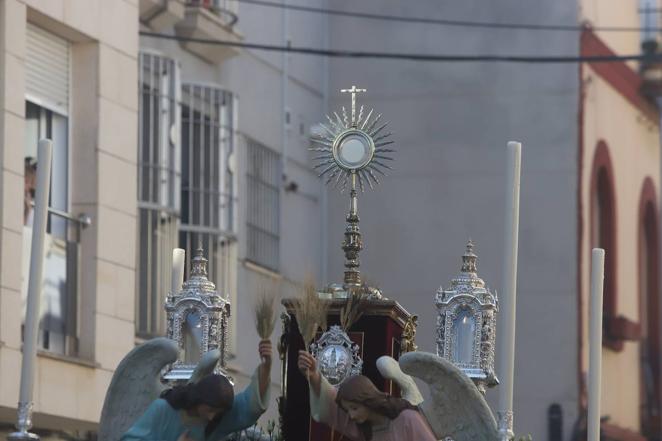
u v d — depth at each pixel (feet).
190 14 165.17
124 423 59.57
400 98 202.90
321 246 196.24
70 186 139.85
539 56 201.16
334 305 61.82
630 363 213.87
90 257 139.64
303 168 192.24
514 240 59.11
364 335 61.57
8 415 130.11
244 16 181.37
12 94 130.41
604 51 206.69
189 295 66.39
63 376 134.00
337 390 57.21
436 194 201.77
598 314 62.44
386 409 55.01
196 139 164.25
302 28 194.18
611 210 207.41
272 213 182.39
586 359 198.70
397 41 203.00
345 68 200.85
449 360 63.82
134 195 145.28
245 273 174.09
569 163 198.49
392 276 201.87
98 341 139.13
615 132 209.87
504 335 58.13
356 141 65.46
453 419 57.77
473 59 196.75
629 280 214.07
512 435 57.21
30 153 134.72
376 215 202.39
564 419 195.21
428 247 201.26
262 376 57.11
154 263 151.94
